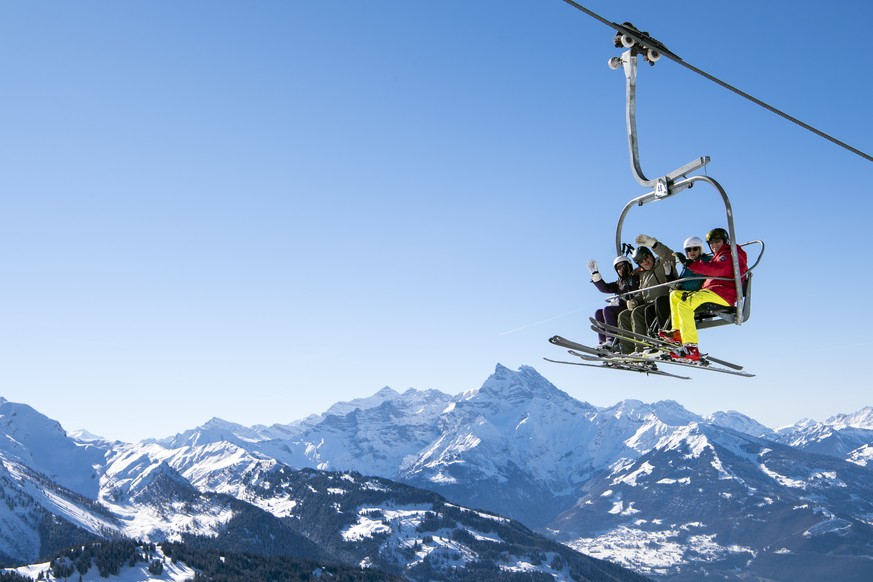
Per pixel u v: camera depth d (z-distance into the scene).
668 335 13.05
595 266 14.42
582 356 13.80
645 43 12.38
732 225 11.97
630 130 12.84
